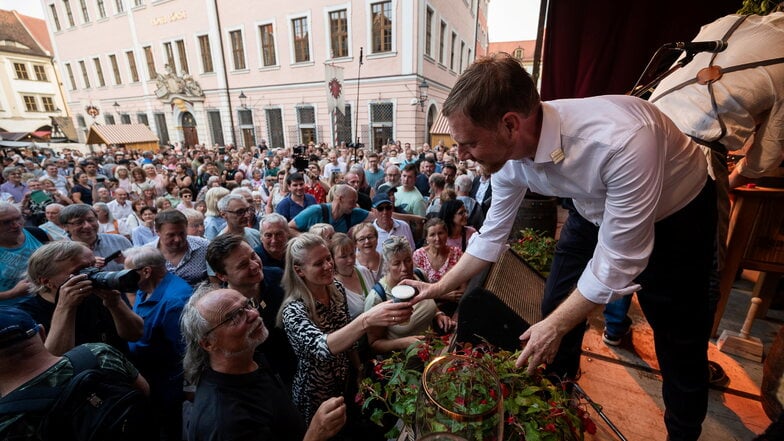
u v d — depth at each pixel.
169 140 20.77
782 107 1.10
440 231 2.57
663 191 0.95
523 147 0.93
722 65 1.14
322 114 15.92
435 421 0.70
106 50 21.50
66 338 1.54
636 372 1.63
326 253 1.81
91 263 1.82
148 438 1.24
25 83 31.50
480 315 1.31
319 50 15.16
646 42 2.30
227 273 1.97
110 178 6.70
